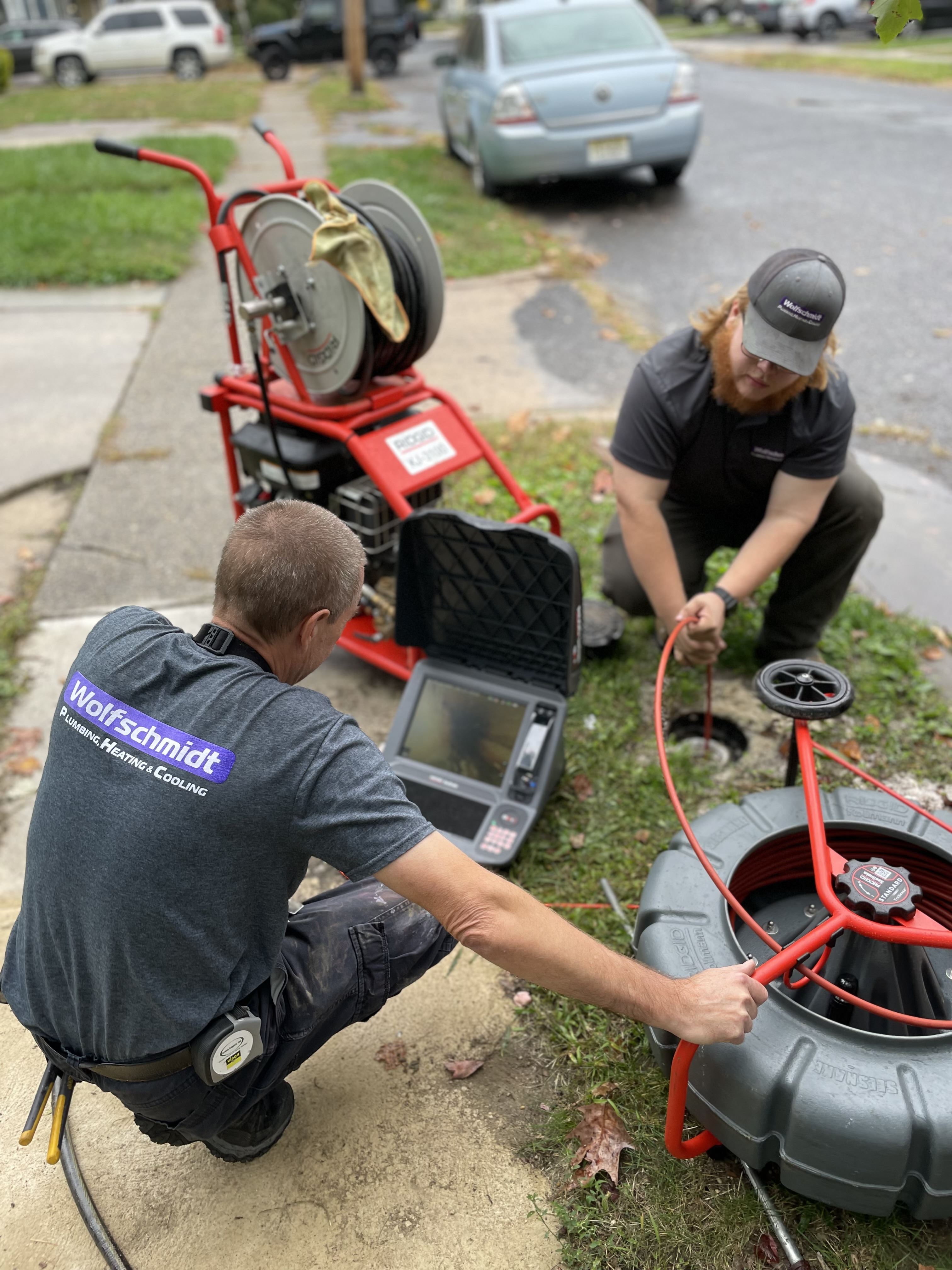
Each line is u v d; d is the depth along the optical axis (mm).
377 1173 1947
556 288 6859
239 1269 1808
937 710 3072
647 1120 2006
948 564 3785
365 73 22422
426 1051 2176
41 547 4195
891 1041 1703
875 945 1889
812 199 8586
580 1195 1894
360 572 1627
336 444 2938
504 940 1442
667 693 3184
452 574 2645
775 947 1793
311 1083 2117
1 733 3154
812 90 14555
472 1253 1816
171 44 22734
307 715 1474
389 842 1426
